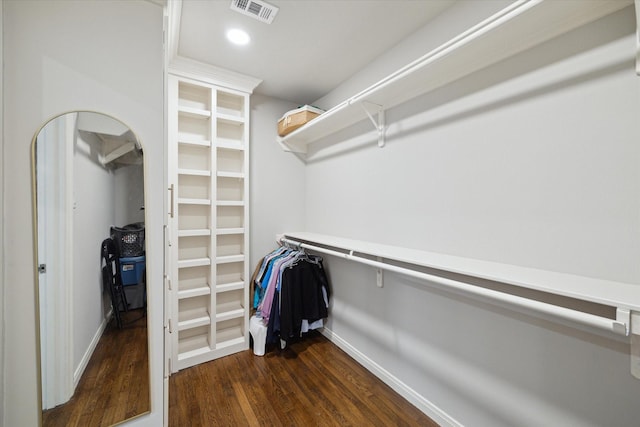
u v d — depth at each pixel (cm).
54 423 96
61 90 94
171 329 200
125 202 108
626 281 91
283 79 230
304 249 258
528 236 115
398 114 176
